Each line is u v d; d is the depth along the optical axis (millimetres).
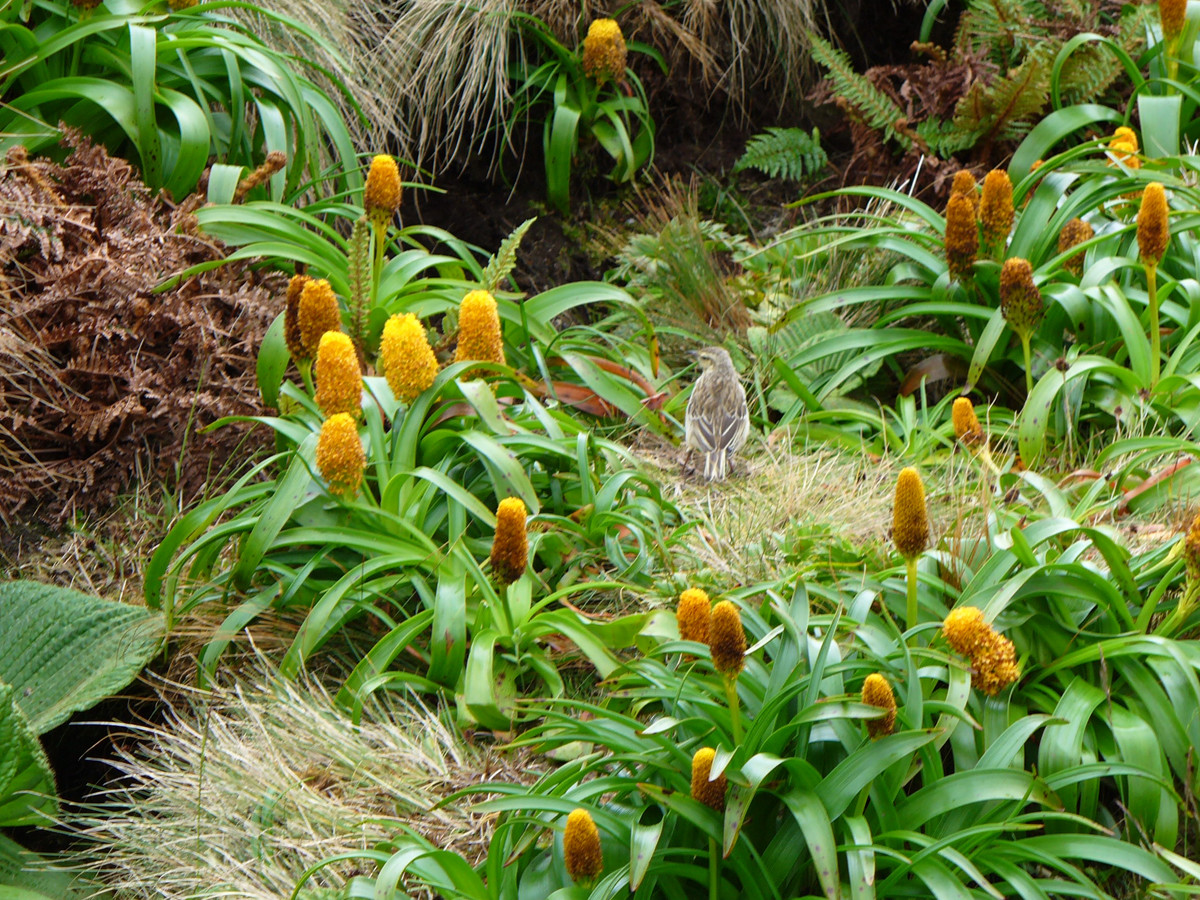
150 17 4391
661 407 4590
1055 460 4082
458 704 3139
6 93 4449
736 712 2496
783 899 2527
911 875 2506
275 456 3482
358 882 2562
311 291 3555
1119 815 2797
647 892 2527
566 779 2656
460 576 3283
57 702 3123
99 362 3834
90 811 3309
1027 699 2908
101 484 3818
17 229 3750
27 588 3311
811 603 3232
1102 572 3125
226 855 2826
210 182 4352
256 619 3508
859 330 4516
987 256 4395
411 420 3576
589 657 3162
